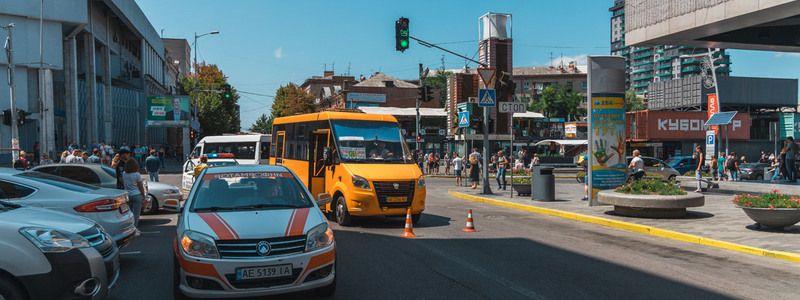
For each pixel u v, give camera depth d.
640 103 106.06
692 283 6.97
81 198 7.67
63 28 37.62
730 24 18.36
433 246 9.59
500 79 19.95
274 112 97.12
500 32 42.22
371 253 8.91
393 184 11.80
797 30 22.33
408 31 19.36
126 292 6.58
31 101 34.53
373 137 12.94
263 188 6.79
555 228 12.09
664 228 11.28
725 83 59.91
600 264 8.11
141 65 66.12
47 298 4.84
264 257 5.44
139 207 10.19
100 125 51.66
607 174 15.77
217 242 5.45
